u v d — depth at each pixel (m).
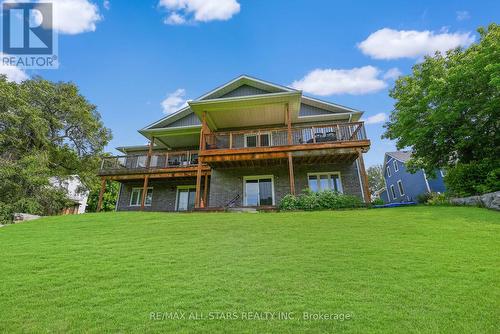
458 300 3.18
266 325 2.78
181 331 2.71
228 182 14.00
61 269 4.45
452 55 14.68
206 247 5.47
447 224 6.64
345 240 5.63
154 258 4.89
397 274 3.92
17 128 18.34
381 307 3.07
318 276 3.92
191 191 16.56
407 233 6.01
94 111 24.33
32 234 7.09
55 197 20.19
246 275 4.03
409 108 14.72
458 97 12.59
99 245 5.85
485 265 4.14
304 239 5.80
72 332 2.74
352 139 11.90
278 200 13.24
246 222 7.74
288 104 12.77
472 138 12.78
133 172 15.33
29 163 17.92
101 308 3.20
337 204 10.31
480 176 10.78
